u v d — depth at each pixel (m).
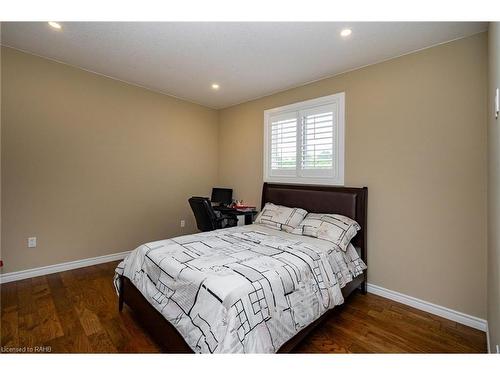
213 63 2.75
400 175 2.40
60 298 2.33
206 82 3.33
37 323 1.93
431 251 2.21
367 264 2.64
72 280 2.73
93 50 2.53
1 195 2.54
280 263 1.72
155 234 3.84
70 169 2.98
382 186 2.53
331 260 2.12
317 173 3.11
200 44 2.35
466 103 2.03
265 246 2.14
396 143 2.43
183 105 4.14
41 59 2.71
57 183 2.89
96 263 3.23
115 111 3.33
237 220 3.84
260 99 3.90
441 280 2.16
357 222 2.64
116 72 3.09
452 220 2.10
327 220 2.60
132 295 1.97
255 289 1.38
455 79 2.09
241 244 2.20
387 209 2.49
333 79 2.96
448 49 2.13
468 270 2.02
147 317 1.75
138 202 3.63
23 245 2.69
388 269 2.49
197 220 3.52
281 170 3.56
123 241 3.48
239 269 1.58
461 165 2.05
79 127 3.02
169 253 1.90
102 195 3.26
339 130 2.88
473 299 1.99
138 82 3.41
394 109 2.44
